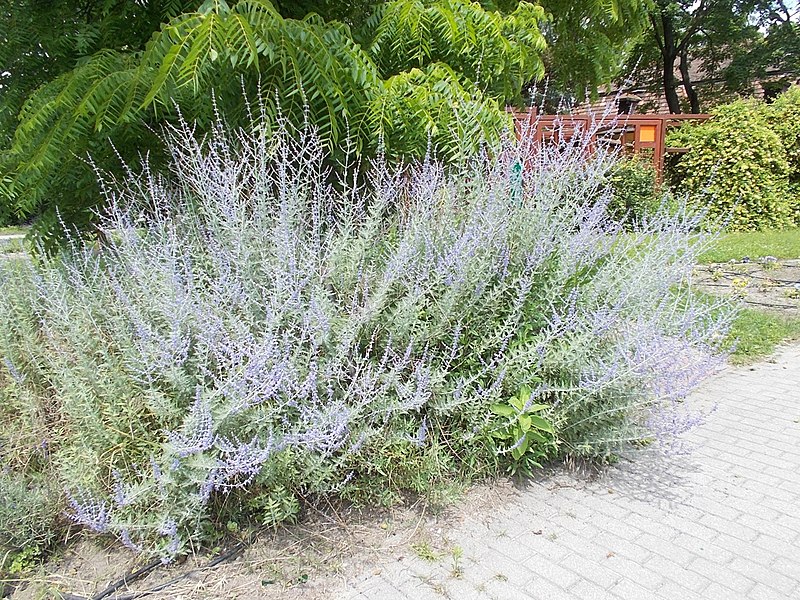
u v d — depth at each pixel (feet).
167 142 10.33
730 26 69.92
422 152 11.98
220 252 8.63
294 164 11.16
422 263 9.39
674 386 9.41
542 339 8.99
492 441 8.91
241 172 9.87
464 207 10.30
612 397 9.43
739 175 38.78
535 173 10.29
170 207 10.14
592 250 10.39
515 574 7.13
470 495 8.85
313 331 8.08
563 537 7.89
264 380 7.18
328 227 9.76
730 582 6.97
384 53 13.29
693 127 41.78
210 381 8.00
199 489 7.18
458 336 8.68
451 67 13.60
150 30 12.55
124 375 7.89
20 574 7.10
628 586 6.90
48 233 12.15
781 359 15.76
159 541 7.27
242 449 6.70
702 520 8.30
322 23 10.74
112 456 7.35
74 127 9.90
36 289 9.88
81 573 7.10
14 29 11.96
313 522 8.04
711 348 10.00
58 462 7.78
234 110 11.03
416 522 8.16
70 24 12.28
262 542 7.63
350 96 10.85
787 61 69.51
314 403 7.57
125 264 9.21
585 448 9.33
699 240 10.80
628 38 21.53
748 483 9.33
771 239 34.55
